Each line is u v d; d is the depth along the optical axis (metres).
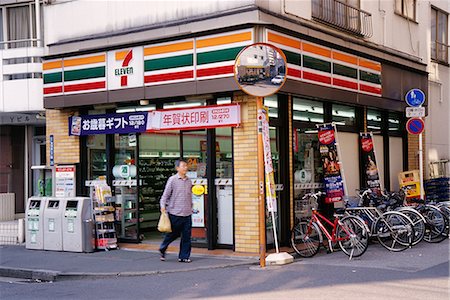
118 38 12.79
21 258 12.20
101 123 13.43
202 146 12.47
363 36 14.49
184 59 11.82
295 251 11.52
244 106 11.59
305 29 12.25
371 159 14.70
